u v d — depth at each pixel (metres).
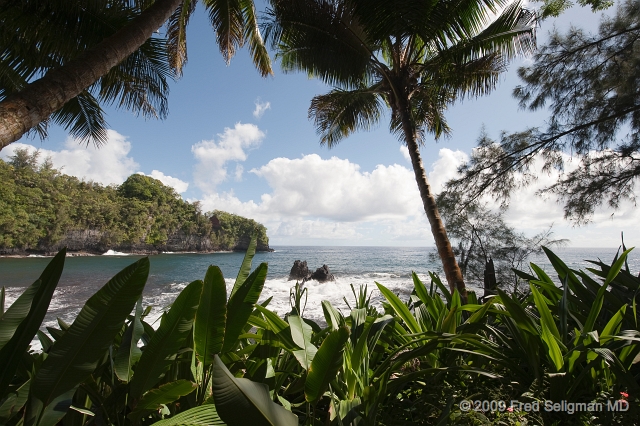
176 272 35.97
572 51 7.21
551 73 7.54
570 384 1.22
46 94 3.27
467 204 7.94
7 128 2.89
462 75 6.59
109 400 0.99
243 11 7.73
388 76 6.86
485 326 1.45
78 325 0.86
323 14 6.00
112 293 0.88
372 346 1.29
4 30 4.94
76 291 20.84
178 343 0.99
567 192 7.45
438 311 1.82
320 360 0.98
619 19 6.80
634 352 1.22
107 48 3.83
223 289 1.08
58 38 4.98
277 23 6.46
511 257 7.36
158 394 0.90
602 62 7.16
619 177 7.01
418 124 9.03
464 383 1.40
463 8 5.53
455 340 1.33
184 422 0.85
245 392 0.72
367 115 8.99
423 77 7.13
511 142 7.84
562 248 7.30
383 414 1.13
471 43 5.95
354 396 1.18
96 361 0.88
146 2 5.80
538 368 1.25
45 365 0.84
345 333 0.97
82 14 4.89
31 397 0.83
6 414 0.90
